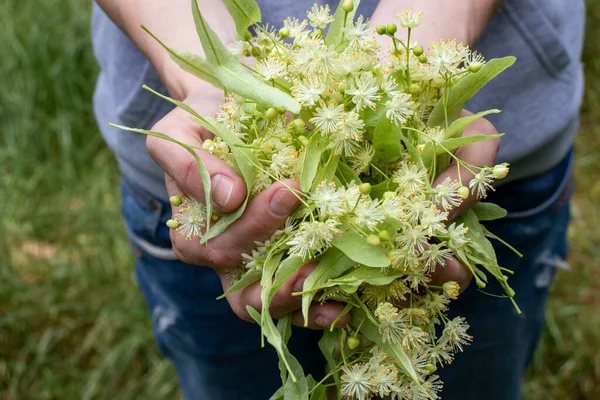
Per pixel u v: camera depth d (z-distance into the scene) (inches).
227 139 24.1
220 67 24.4
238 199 24.2
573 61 33.4
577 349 55.1
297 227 24.7
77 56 75.2
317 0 31.1
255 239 24.7
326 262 24.3
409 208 24.0
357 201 23.4
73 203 67.8
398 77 25.5
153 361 55.9
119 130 33.8
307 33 25.7
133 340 55.9
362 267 24.1
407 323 25.2
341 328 25.6
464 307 35.2
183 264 35.1
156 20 29.6
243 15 25.7
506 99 32.4
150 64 32.4
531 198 34.1
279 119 24.7
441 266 25.5
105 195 67.2
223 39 29.2
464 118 24.5
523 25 31.7
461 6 29.0
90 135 72.7
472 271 25.0
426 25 28.7
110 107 35.3
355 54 24.7
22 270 61.6
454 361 36.9
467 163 26.2
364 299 25.0
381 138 24.6
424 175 24.4
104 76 36.4
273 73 24.8
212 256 25.7
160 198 34.3
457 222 26.4
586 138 73.3
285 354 23.9
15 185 67.0
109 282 60.3
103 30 35.1
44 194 68.6
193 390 40.1
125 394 54.0
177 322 36.8
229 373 37.7
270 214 24.1
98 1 31.0
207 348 36.9
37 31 75.2
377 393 26.4
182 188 25.4
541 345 55.6
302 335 35.8
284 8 31.2
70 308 58.6
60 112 72.6
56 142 73.6
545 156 33.6
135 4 30.0
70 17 78.5
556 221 35.7
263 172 24.5
